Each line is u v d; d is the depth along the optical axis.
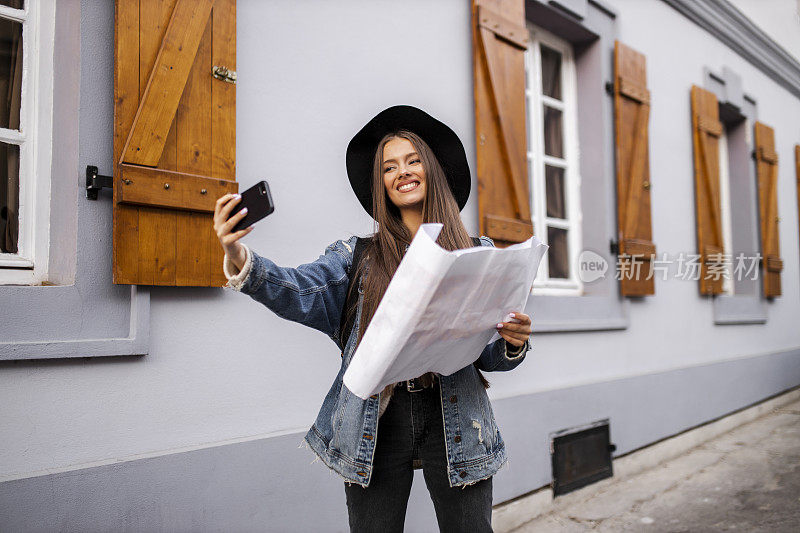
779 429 5.20
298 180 2.41
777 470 3.90
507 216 3.27
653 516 3.17
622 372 4.10
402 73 2.87
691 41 5.37
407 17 2.91
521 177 3.32
